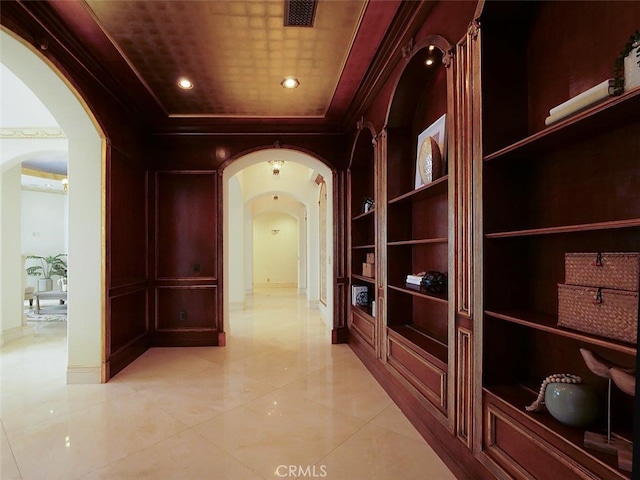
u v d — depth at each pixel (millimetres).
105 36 2564
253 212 10094
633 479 871
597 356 1210
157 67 3025
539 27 1618
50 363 3758
